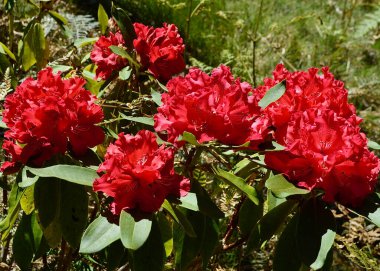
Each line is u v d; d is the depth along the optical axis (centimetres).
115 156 125
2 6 222
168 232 138
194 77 134
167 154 127
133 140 126
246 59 259
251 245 141
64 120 133
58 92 135
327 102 143
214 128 129
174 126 129
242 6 341
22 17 241
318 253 130
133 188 126
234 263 181
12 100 137
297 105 142
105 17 180
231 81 135
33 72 208
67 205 138
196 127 129
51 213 136
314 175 130
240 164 147
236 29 306
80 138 135
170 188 127
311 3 363
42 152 135
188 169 137
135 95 166
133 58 160
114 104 162
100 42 164
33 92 136
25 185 132
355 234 178
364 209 132
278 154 133
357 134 131
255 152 139
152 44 160
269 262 182
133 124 159
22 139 134
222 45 296
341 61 305
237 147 130
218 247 158
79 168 128
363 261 168
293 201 138
